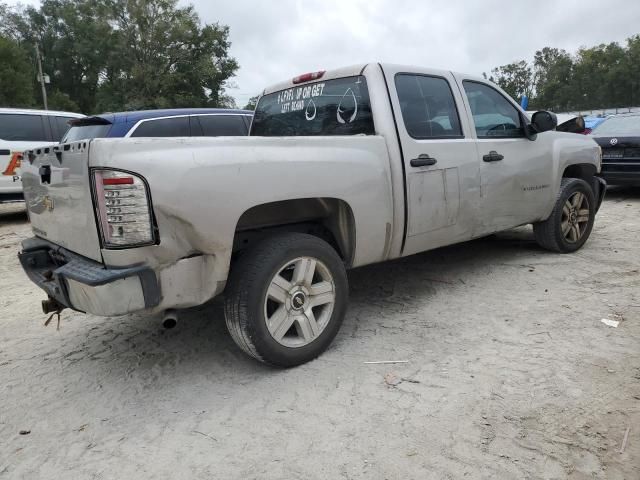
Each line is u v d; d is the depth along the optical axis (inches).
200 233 107.3
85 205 105.7
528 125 190.1
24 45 2161.7
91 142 100.7
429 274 195.8
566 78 2945.4
